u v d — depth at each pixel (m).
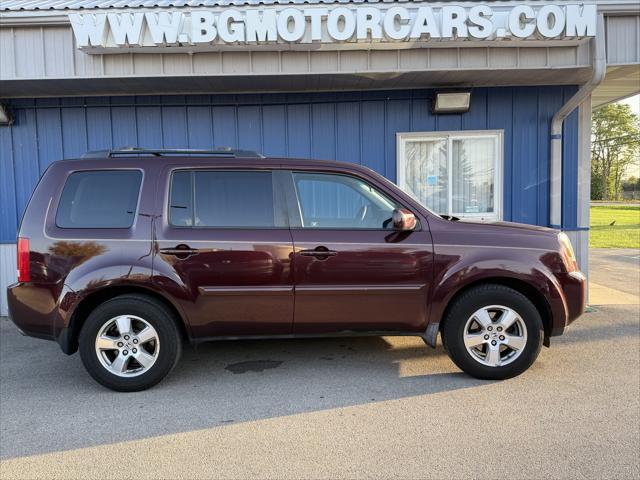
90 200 3.99
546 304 4.06
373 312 4.02
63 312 3.83
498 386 3.99
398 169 7.02
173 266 3.87
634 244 15.54
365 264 3.96
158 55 5.87
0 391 4.06
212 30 5.50
